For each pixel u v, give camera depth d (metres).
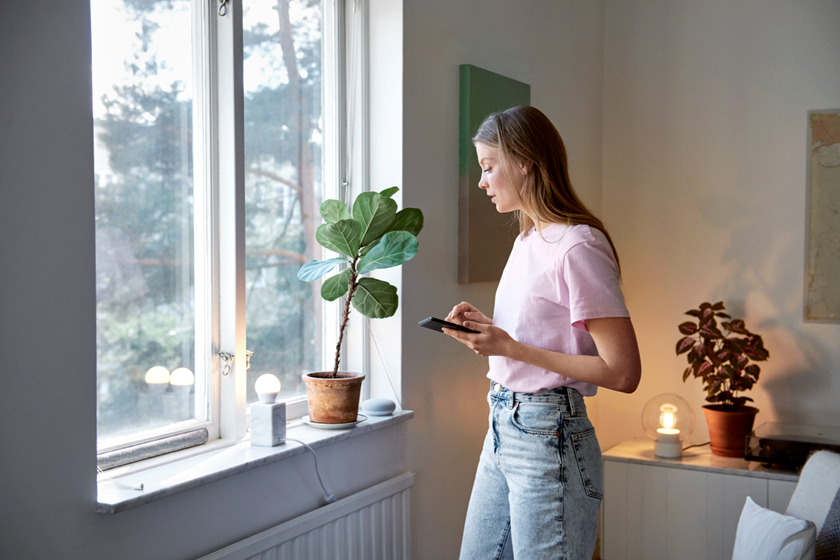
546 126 1.49
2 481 1.12
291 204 1.94
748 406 2.92
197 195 1.66
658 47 3.25
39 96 1.18
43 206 1.18
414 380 2.12
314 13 2.01
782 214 3.01
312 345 2.02
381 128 2.08
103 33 1.44
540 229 1.51
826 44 2.94
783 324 3.01
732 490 2.55
